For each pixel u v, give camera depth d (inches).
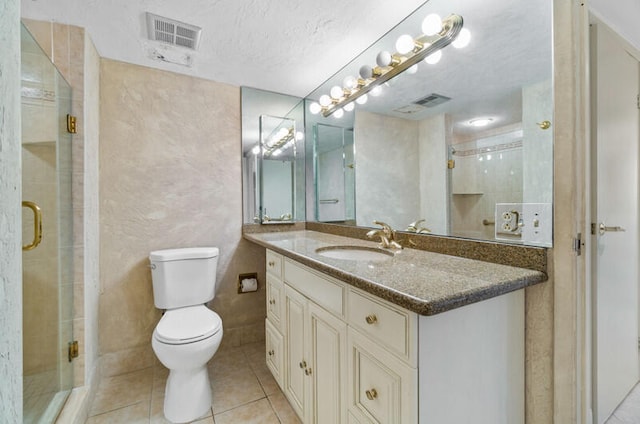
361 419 36.8
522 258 41.1
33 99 48.0
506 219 44.1
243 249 88.4
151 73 75.9
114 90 71.6
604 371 49.0
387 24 58.8
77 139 58.9
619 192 52.0
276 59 72.3
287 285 58.8
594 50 45.9
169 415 56.4
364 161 74.4
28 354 47.3
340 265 42.1
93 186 65.6
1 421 16.4
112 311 72.0
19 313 18.6
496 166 45.5
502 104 44.8
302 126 98.6
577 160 37.3
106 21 57.1
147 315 75.7
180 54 69.5
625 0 47.8
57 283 54.6
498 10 45.2
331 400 43.3
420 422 29.6
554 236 38.3
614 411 53.2
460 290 30.5
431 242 55.1
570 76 37.0
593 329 46.1
